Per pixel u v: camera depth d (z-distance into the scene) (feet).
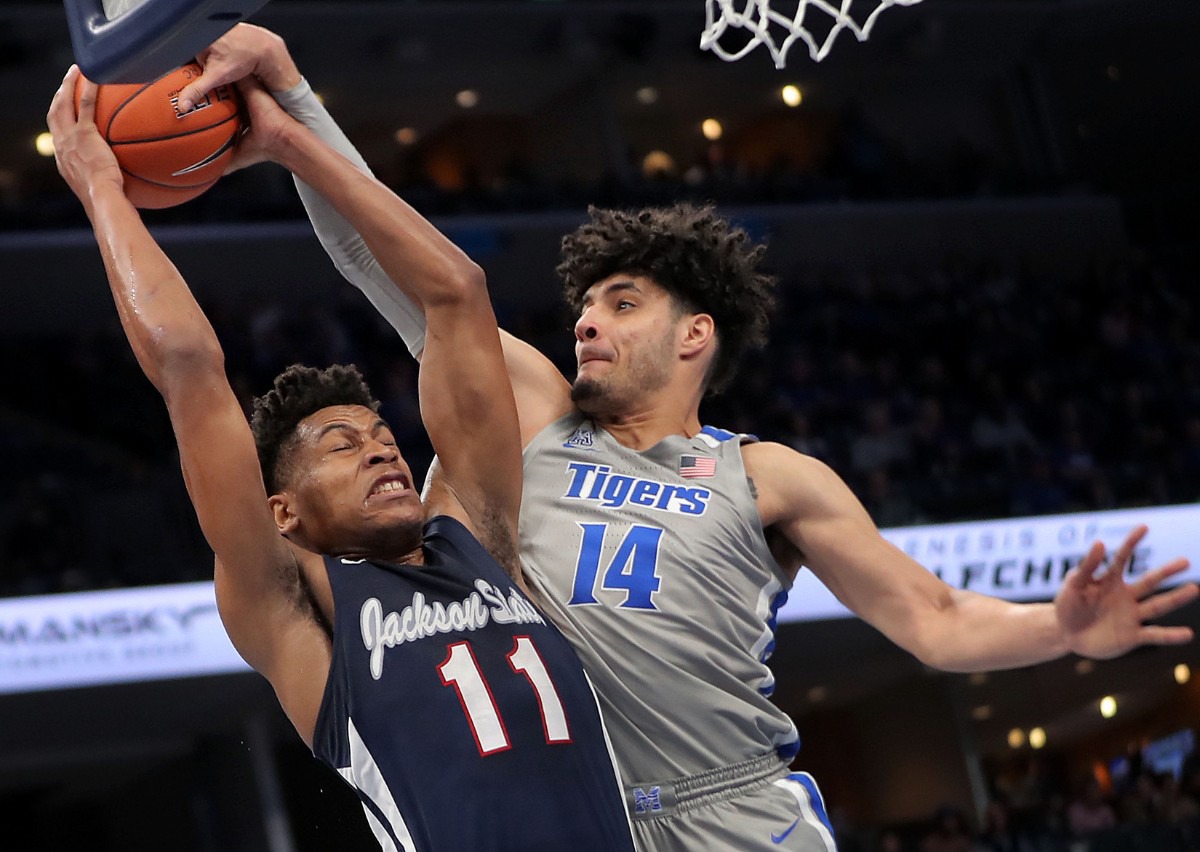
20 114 54.49
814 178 60.64
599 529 9.62
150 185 9.07
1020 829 43.06
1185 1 62.85
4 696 34.88
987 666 9.77
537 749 8.20
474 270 9.05
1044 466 42.78
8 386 42.70
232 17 7.48
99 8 8.04
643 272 10.46
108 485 37.01
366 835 19.66
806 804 9.59
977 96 68.08
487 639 8.46
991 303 55.36
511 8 57.77
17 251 49.32
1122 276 57.88
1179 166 64.69
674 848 9.27
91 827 49.90
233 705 39.52
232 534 8.29
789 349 50.93
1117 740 54.24
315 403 9.42
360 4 55.47
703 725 9.32
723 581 9.55
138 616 34.40
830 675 49.06
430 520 9.12
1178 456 47.70
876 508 38.96
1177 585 39.96
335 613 8.46
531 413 10.42
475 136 64.44
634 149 65.16
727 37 61.05
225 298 51.75
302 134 9.15
